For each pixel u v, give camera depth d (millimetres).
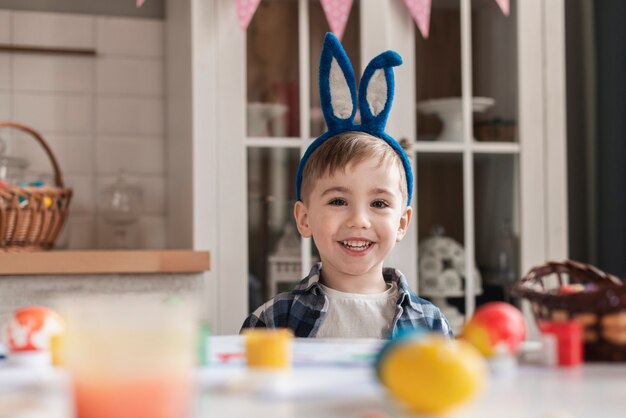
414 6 1997
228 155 1914
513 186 2072
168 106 2199
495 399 475
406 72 2014
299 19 1986
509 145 2064
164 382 407
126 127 2215
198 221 1890
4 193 1732
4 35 2137
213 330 1895
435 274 2014
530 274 917
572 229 2402
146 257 1699
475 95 2053
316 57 1994
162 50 2240
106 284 1693
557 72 2090
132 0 2223
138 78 2225
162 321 416
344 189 1254
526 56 2074
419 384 435
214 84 1910
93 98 2197
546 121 2080
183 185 1997
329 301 1267
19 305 1646
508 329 616
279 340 561
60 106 2178
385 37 1995
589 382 523
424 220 2018
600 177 2396
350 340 729
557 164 2082
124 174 2133
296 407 444
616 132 2379
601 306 612
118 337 403
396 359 451
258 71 1948
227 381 513
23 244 1781
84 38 2189
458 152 2039
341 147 1271
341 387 496
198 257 1732
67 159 2178
